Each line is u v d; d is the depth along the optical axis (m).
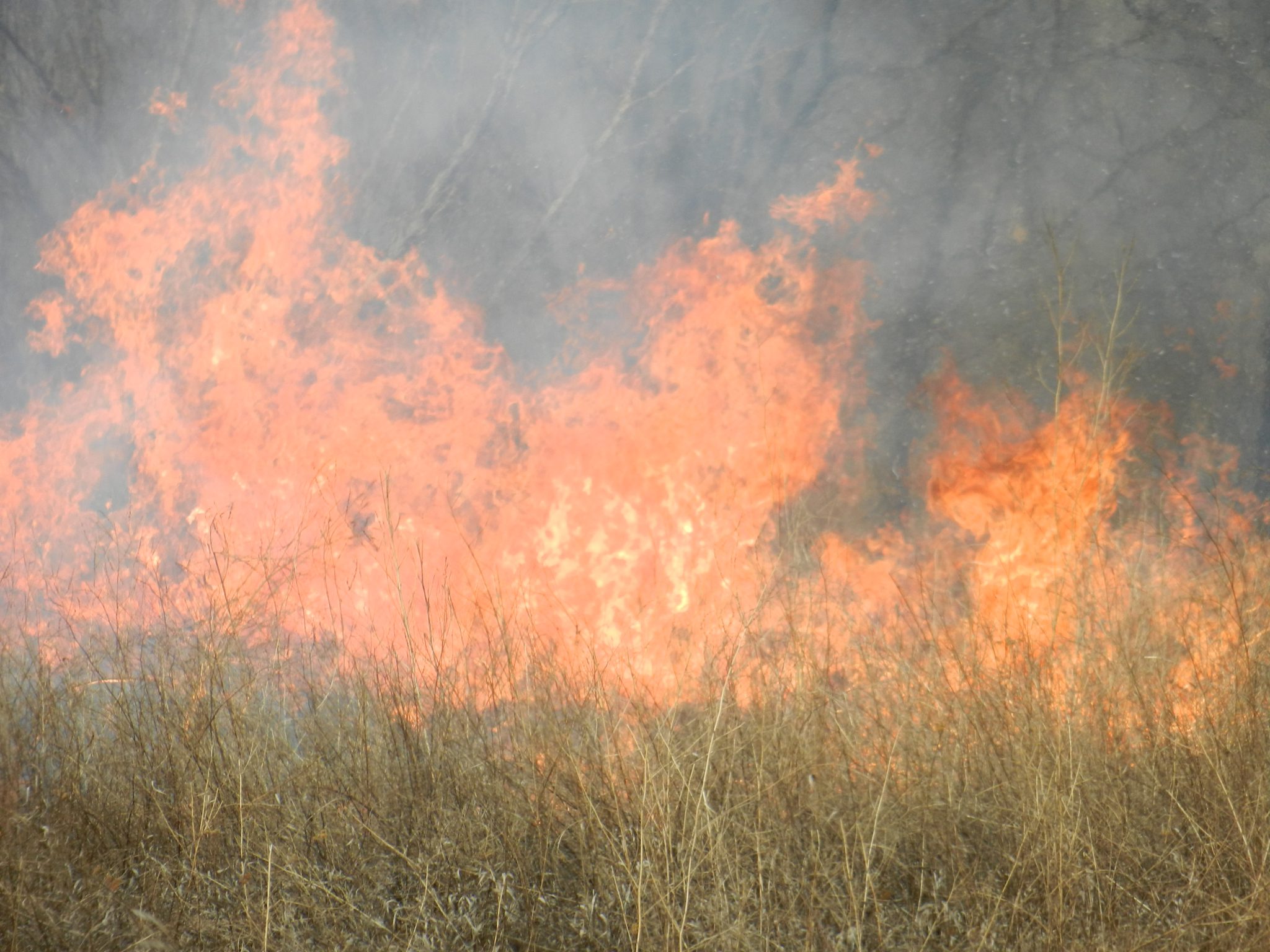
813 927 2.04
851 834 2.26
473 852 2.32
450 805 2.43
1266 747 2.28
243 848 2.25
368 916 2.16
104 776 2.44
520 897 2.21
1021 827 2.20
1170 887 2.11
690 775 2.24
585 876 2.21
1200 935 1.96
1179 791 2.26
